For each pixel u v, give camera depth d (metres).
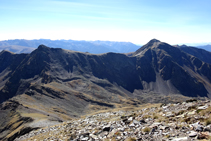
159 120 15.71
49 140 22.88
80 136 18.55
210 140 9.32
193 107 16.75
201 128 11.17
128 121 18.12
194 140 10.01
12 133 88.19
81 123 28.67
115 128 17.20
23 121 104.38
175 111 17.95
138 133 13.83
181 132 11.66
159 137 11.98
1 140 86.44
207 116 12.98
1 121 124.81
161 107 22.66
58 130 29.98
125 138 13.81
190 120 13.41
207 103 16.72
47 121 92.88
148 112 21.66
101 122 23.06
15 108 144.25
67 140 18.89
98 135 17.09
